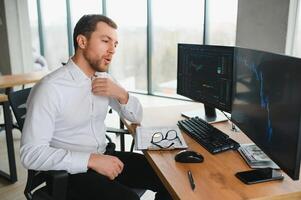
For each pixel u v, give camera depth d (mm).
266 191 1104
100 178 1508
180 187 1133
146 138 1609
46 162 1324
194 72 2012
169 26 5012
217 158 1386
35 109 1400
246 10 3119
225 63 1714
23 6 5582
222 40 4430
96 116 1664
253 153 1375
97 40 1509
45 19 6609
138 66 5602
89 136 1633
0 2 5441
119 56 5750
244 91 1464
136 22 5371
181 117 2018
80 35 1522
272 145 1153
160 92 5461
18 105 1763
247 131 1420
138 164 1752
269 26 2957
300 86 965
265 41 3012
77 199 1419
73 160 1339
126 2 5398
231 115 1665
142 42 5414
